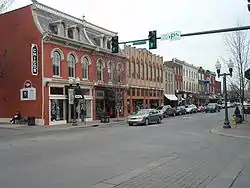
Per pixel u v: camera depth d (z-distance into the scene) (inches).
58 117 1280.8
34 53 1210.6
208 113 2262.6
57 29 1301.7
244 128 914.1
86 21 1561.3
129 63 1872.5
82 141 650.8
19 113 1253.7
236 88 1754.4
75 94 1323.8
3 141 679.7
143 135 768.3
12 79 1302.9
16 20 1302.9
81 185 287.0
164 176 321.4
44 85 1213.7
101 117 1366.9
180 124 1174.3
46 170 355.3
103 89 1583.4
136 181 299.6
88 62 1477.6
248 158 432.8
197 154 467.8
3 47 1328.7
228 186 282.8
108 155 459.8
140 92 2012.8
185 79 2960.1
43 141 666.2
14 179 312.2
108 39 1644.9
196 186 281.6
